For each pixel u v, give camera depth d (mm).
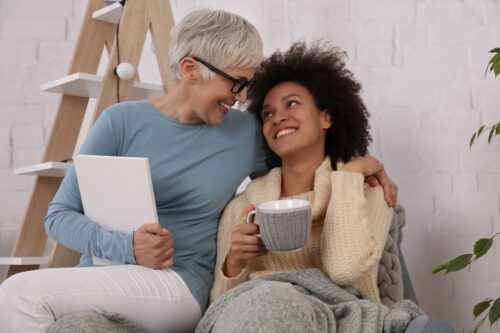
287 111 1699
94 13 2162
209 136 1724
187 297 1520
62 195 1627
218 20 1628
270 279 1501
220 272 1549
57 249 2020
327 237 1516
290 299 1162
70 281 1375
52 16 2561
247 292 1253
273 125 1705
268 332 1116
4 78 2535
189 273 1589
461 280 2240
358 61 2322
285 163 1736
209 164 1706
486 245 1702
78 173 1556
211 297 1566
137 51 2062
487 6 2303
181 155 1692
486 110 2275
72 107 2178
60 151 2162
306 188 1713
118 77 2012
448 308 2244
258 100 1818
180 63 1645
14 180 2516
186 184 1676
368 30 2324
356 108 1814
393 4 2320
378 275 1730
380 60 2316
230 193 1742
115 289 1413
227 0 2428
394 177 2287
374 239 1492
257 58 1640
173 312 1487
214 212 1717
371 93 2309
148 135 1687
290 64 1766
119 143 1675
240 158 1750
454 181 2264
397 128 2295
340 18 2338
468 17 2305
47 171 2053
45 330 1304
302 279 1472
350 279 1477
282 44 2373
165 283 1490
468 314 2232
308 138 1680
